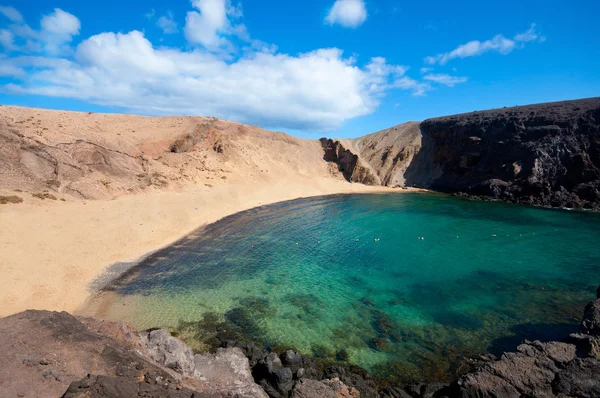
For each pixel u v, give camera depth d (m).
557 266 29.30
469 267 29.23
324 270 28.53
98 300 21.73
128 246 30.31
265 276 27.00
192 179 54.00
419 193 72.00
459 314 21.53
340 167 87.38
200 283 25.22
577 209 54.53
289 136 91.00
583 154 57.72
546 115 66.12
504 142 68.94
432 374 16.20
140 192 44.00
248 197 55.44
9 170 34.06
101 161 43.78
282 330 19.66
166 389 10.38
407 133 94.38
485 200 63.22
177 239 34.38
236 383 14.38
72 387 8.96
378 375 16.11
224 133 75.75
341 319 20.94
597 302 18.19
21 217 28.62
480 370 14.89
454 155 78.69
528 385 13.88
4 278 21.05
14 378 10.06
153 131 67.06
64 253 26.09
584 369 13.88
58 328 13.17
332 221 45.16
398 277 27.25
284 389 14.70
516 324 20.23
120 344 13.64
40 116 60.50
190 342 18.19
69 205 34.38
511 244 35.59
